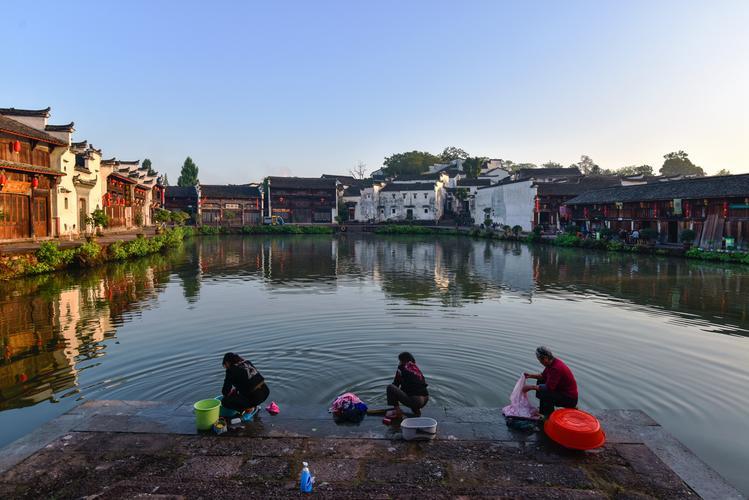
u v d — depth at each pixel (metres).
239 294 22.72
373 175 132.88
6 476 6.34
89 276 27.02
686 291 23.72
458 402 9.69
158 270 31.20
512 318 17.47
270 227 80.81
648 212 48.84
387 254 44.59
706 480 6.30
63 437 7.41
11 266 23.92
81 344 13.67
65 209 35.59
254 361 12.23
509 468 6.54
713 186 42.16
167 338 14.41
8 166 27.20
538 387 8.07
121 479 6.26
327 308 19.31
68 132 35.16
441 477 6.32
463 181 99.94
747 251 36.66
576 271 31.69
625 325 16.45
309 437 7.45
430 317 17.61
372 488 6.06
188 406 8.59
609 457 6.85
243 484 6.15
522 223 71.19
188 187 88.06
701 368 11.91
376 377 11.09
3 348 13.20
